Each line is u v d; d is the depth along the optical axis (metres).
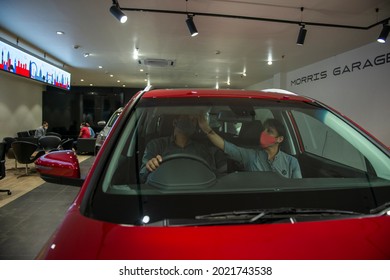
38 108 13.71
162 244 0.85
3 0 4.82
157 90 1.75
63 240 0.88
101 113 17.34
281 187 1.22
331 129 1.64
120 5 4.93
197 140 1.55
